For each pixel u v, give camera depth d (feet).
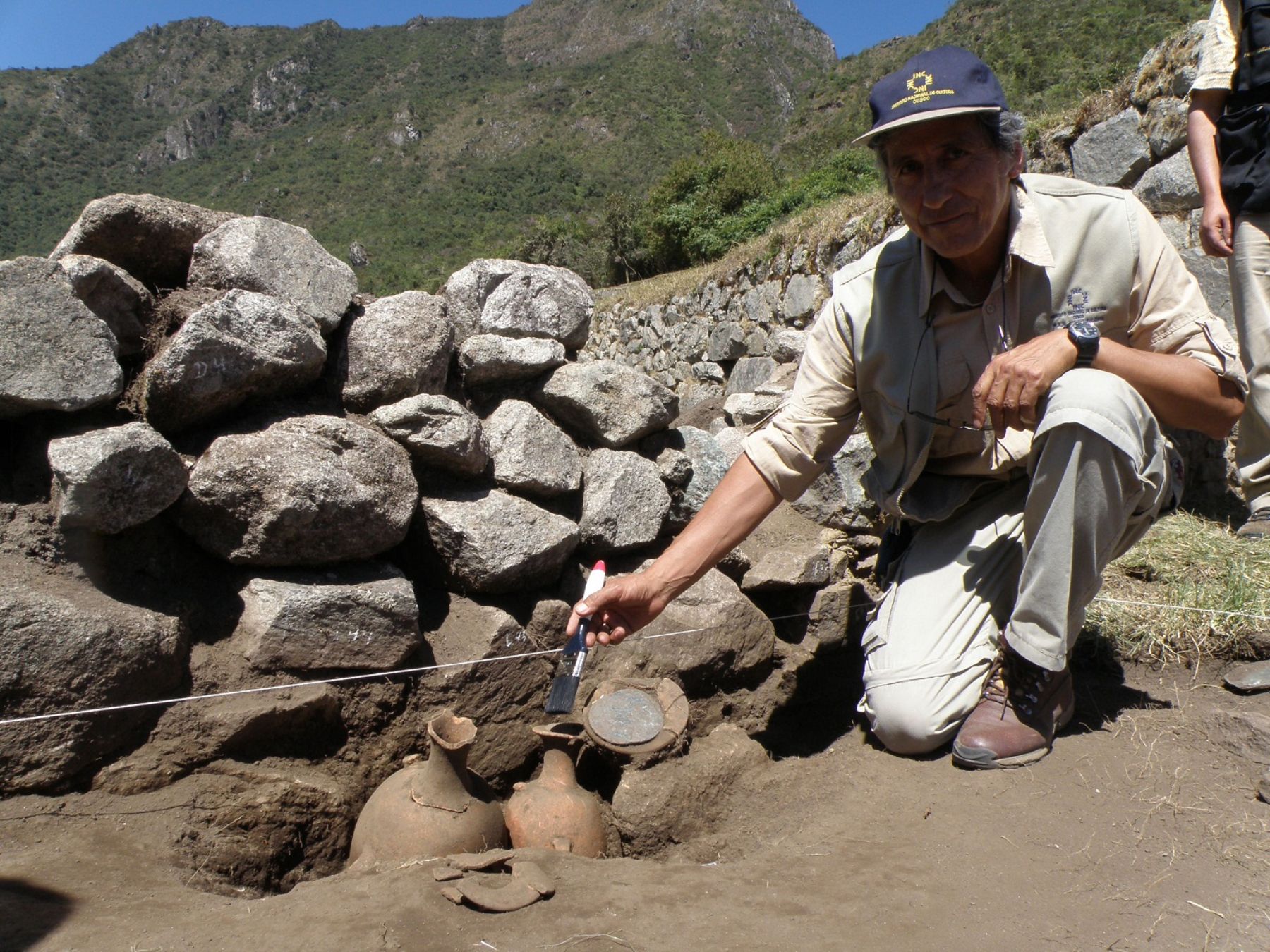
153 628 7.43
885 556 8.82
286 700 7.78
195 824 7.04
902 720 7.63
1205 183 11.31
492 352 10.19
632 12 627.46
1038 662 7.14
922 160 7.00
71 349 7.60
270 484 8.02
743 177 64.80
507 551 9.21
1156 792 6.70
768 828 7.54
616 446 10.66
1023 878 5.82
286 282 9.29
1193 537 11.54
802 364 8.40
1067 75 66.03
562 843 7.50
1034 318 7.55
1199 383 7.09
